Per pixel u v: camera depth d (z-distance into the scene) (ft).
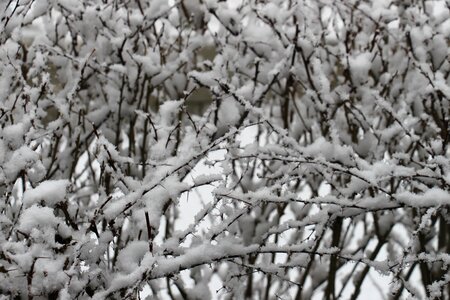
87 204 9.69
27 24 8.42
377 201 6.85
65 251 5.88
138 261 6.12
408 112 8.21
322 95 8.18
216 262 6.34
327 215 7.08
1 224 6.20
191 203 11.34
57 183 5.73
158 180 6.07
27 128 6.52
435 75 7.95
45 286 5.48
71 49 9.42
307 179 9.39
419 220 7.95
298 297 8.59
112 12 8.92
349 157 7.41
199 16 9.54
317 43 8.38
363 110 8.63
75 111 8.57
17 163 6.15
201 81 7.96
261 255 9.91
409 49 8.96
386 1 9.40
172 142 7.41
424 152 8.80
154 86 8.91
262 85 8.52
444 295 9.05
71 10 8.62
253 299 9.65
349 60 8.67
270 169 8.91
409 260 6.36
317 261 9.71
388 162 7.36
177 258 6.05
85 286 5.80
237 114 8.16
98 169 10.53
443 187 7.53
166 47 9.77
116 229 6.34
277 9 8.79
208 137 7.38
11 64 7.09
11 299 5.67
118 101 9.11
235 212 6.49
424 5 9.41
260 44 8.86
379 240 8.66
